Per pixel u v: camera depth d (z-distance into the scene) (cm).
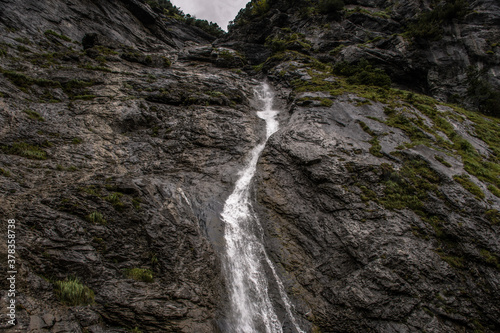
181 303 1056
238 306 1183
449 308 1091
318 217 1498
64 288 862
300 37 4619
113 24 4278
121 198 1273
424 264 1192
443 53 3422
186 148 2016
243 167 1975
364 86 2902
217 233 1452
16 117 1584
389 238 1293
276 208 1620
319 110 2320
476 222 1289
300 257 1388
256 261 1396
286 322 1163
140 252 1146
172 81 2762
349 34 4294
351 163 1652
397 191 1502
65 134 1678
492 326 1062
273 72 3994
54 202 1097
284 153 1906
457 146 1888
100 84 2372
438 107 2556
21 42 2519
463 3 3531
